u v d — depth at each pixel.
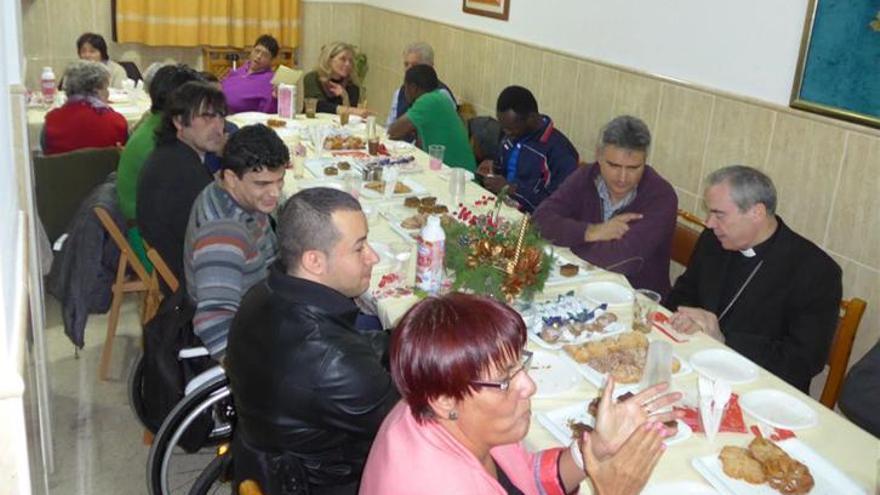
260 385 1.70
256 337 1.71
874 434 2.04
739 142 3.41
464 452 1.25
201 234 2.34
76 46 5.98
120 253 3.22
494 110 5.16
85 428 3.01
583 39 4.34
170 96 2.92
